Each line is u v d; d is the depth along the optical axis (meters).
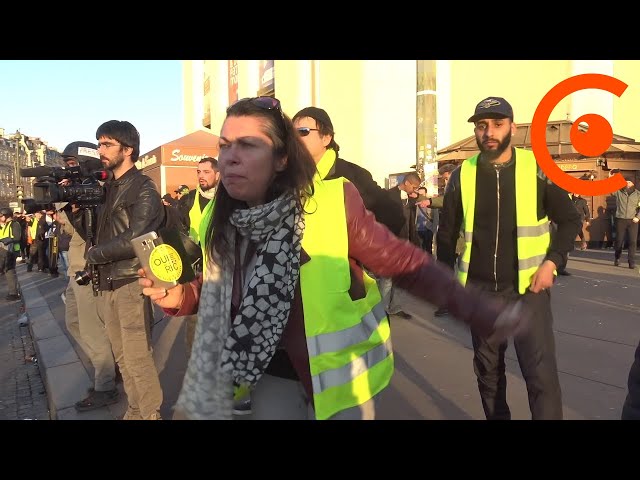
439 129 19.88
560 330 5.70
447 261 3.08
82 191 3.31
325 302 1.61
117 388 4.34
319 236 1.62
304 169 1.65
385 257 1.64
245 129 1.61
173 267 1.78
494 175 2.83
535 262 2.75
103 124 3.35
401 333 5.76
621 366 4.52
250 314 1.56
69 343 5.98
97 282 3.34
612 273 9.65
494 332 1.67
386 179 20.77
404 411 3.65
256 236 1.61
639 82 16.61
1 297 12.09
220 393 1.69
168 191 15.60
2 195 84.56
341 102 21.44
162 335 6.12
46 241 15.30
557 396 2.73
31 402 4.98
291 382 1.73
